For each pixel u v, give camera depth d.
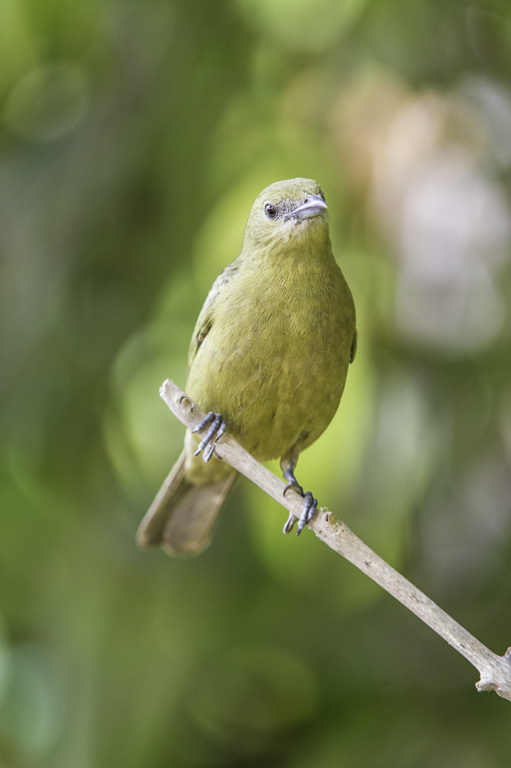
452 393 10.77
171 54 10.88
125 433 11.33
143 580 11.16
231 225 10.61
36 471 11.34
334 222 10.29
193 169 10.73
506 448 11.01
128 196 10.85
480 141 10.71
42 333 10.84
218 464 9.85
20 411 10.98
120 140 10.84
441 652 11.23
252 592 11.29
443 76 10.86
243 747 11.51
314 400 8.96
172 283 10.88
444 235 10.34
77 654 10.77
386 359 10.55
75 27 11.28
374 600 11.37
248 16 10.84
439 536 11.25
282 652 11.28
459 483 11.02
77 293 10.92
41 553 11.27
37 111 11.70
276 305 8.66
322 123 10.67
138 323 10.95
